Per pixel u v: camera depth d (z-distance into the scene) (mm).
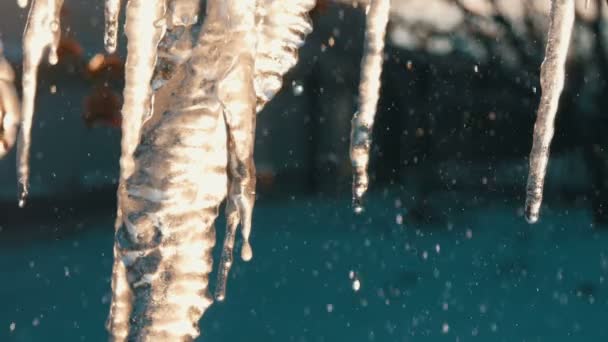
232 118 2834
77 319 9672
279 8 2957
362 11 14750
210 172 2777
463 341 10172
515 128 16312
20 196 3562
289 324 10336
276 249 13562
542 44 15445
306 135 16031
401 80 16250
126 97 3162
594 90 15414
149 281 2701
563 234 14648
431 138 16625
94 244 11844
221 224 12773
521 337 10375
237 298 11188
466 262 13305
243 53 2820
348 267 12867
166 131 2754
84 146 12156
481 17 15539
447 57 15953
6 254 11375
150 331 2688
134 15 3160
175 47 2818
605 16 14812
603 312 11164
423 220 15445
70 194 12242
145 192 2717
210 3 2828
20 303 9930
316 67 15273
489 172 16422
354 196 3355
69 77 11727
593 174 15711
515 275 12562
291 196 16125
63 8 11227
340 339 9969
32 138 11688
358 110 3357
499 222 15188
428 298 11602
